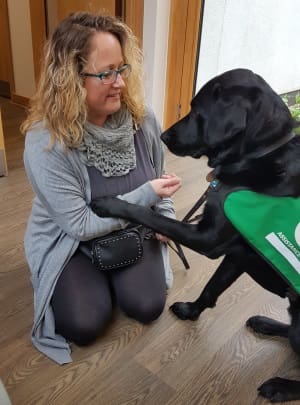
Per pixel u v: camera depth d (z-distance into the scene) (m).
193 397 1.19
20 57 3.66
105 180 1.27
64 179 1.17
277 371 1.29
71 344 1.33
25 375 1.22
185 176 2.62
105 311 1.32
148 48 2.81
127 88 1.25
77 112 1.11
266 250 1.07
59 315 1.29
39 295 1.31
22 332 1.37
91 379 1.22
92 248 1.29
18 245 1.81
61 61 1.08
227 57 3.34
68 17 1.13
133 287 1.36
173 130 1.16
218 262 1.79
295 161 1.04
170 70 2.95
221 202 1.07
